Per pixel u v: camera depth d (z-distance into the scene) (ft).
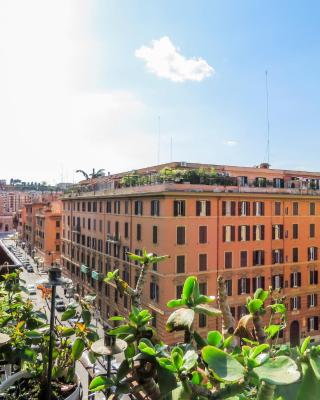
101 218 147.02
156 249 103.60
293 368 5.39
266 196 115.44
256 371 5.42
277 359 5.64
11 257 28.76
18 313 14.90
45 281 10.89
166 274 98.17
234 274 109.09
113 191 134.82
